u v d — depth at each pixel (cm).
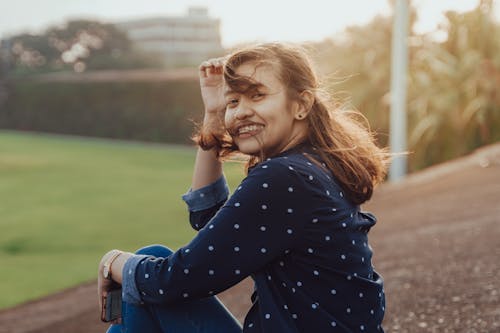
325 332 143
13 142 2388
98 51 4925
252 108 151
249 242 142
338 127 158
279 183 141
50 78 3033
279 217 141
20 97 3123
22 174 1447
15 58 4969
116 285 167
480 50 1159
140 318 165
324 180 146
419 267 392
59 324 409
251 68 150
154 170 1534
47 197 1109
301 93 152
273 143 153
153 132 2542
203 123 188
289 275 145
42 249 711
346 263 146
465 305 302
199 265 144
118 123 2683
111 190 1188
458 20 1181
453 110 1114
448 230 494
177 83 2494
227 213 143
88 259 658
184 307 165
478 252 397
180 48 6153
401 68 1010
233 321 171
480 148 1120
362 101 1213
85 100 2834
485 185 708
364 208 712
